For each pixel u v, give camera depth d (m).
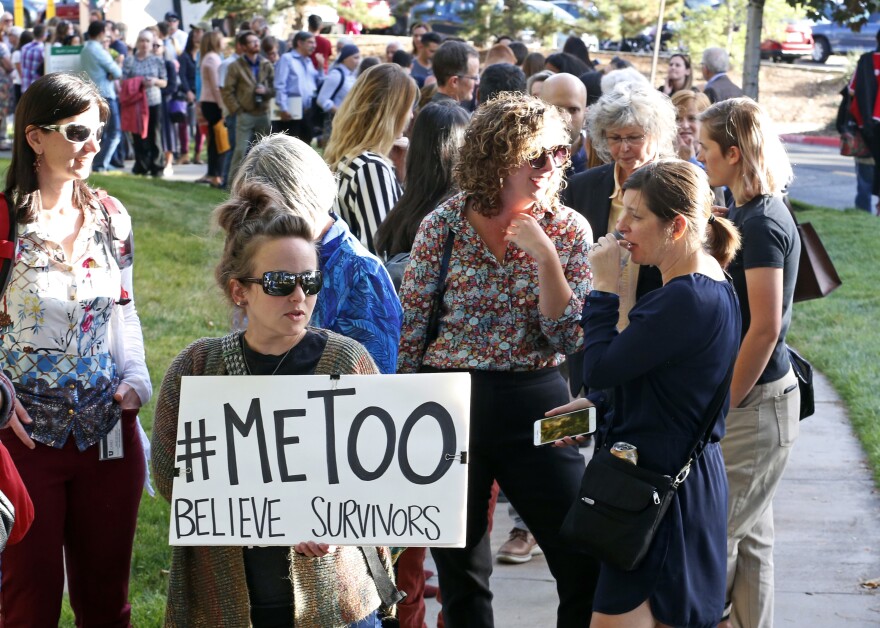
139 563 5.12
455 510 2.80
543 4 25.75
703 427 3.22
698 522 3.23
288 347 2.96
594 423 3.35
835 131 26.09
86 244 3.72
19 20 26.39
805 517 5.91
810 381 4.18
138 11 25.94
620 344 3.20
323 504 2.82
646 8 24.47
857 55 25.69
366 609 2.98
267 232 2.84
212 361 2.97
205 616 2.94
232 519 2.83
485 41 25.27
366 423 2.84
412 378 2.85
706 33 24.70
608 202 4.81
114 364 3.83
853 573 5.24
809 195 17.70
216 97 14.82
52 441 3.62
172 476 2.94
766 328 3.79
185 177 16.22
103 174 15.38
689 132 5.71
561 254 3.79
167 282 10.18
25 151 3.59
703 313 3.16
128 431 3.81
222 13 24.84
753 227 3.81
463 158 3.72
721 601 3.31
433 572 5.20
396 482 2.82
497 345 3.76
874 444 6.88
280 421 2.85
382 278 3.71
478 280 3.78
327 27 26.05
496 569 5.33
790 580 5.16
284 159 3.56
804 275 4.33
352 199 4.60
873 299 10.55
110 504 3.77
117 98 16.12
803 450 6.94
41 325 3.62
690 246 3.25
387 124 4.70
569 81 5.91
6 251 3.57
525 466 3.79
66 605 4.73
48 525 3.62
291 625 2.95
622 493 3.18
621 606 3.21
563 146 3.71
